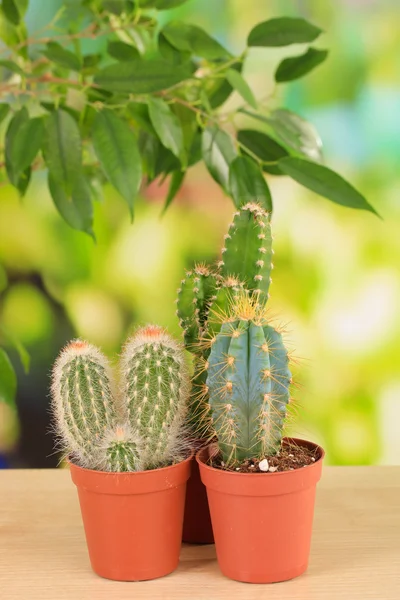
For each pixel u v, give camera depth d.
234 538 0.60
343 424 1.09
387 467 0.78
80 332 1.06
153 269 1.05
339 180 0.77
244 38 1.02
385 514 0.70
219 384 0.60
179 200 1.04
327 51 0.82
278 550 0.60
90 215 0.78
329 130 1.04
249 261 0.63
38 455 1.07
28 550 0.66
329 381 1.08
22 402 1.06
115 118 0.75
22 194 0.85
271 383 0.60
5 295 1.06
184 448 0.64
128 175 0.74
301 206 1.05
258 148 0.85
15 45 0.86
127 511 0.61
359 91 1.04
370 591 0.60
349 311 1.07
